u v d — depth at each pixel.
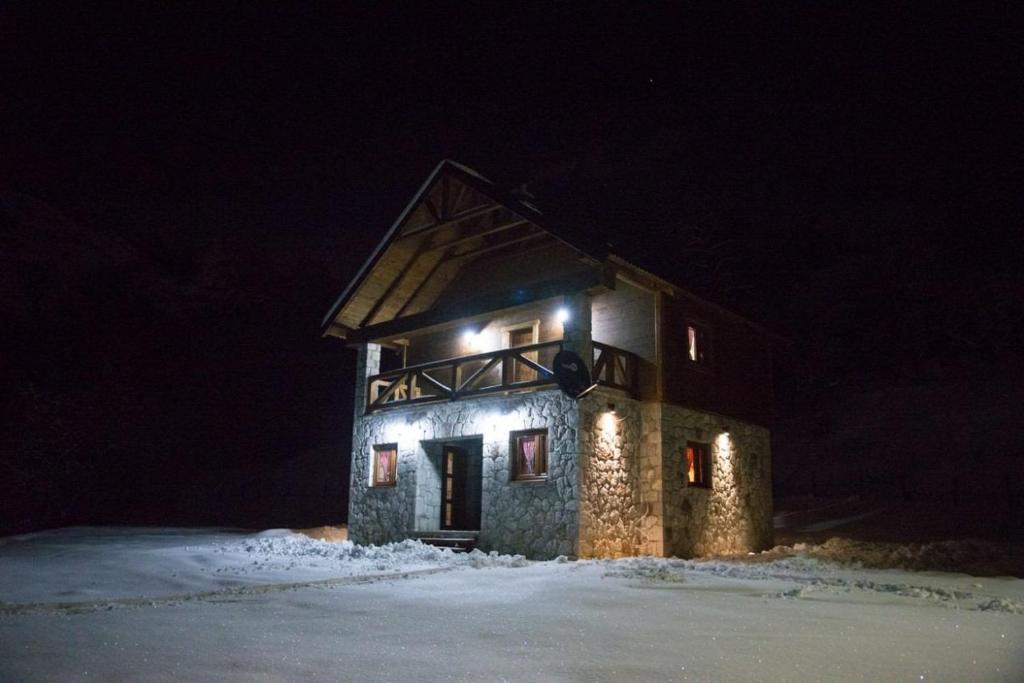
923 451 21.58
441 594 7.00
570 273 12.93
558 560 10.98
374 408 15.35
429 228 14.20
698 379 14.06
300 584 7.92
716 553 13.73
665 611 5.95
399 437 14.57
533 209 12.66
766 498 15.83
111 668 3.89
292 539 13.94
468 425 13.21
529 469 12.26
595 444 11.83
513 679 3.72
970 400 23.11
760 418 16.17
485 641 4.67
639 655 4.27
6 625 5.19
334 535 17.27
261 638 4.73
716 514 13.95
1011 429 20.83
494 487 12.52
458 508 14.55
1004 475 18.97
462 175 13.59
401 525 13.99
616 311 13.78
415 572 9.20
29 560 10.66
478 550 12.23
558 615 5.71
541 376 12.19
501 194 12.97
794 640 4.74
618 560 10.66
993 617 5.92
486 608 6.07
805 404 27.05
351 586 7.79
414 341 16.62
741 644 4.59
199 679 3.69
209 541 15.03
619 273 12.45
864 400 25.80
